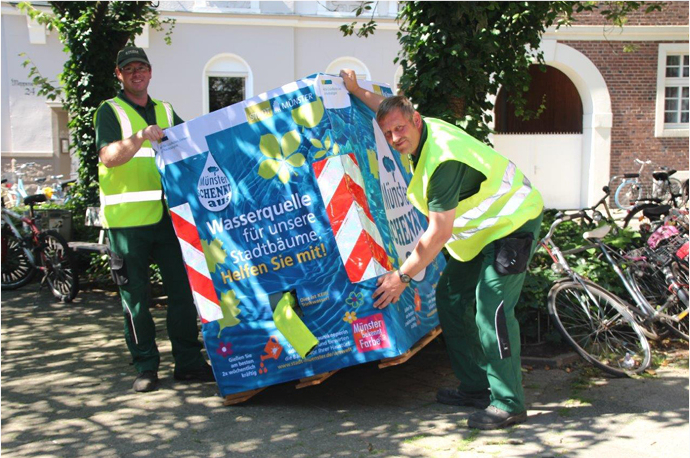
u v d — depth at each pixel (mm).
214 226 4066
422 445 3584
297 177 3941
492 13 6215
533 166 17500
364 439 3689
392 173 4492
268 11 16016
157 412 4172
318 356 3971
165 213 4672
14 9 15719
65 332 6105
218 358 4113
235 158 4027
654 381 4504
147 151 4625
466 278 4039
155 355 4668
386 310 3873
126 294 4582
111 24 8883
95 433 3877
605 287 5355
